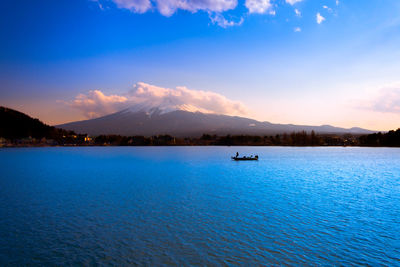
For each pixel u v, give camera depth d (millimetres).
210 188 48938
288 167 91062
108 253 21047
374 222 28375
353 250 21484
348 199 39406
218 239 23688
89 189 48125
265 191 45750
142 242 23094
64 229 26438
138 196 41781
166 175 68625
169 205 35719
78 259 20125
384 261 19719
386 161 119062
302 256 20469
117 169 85000
